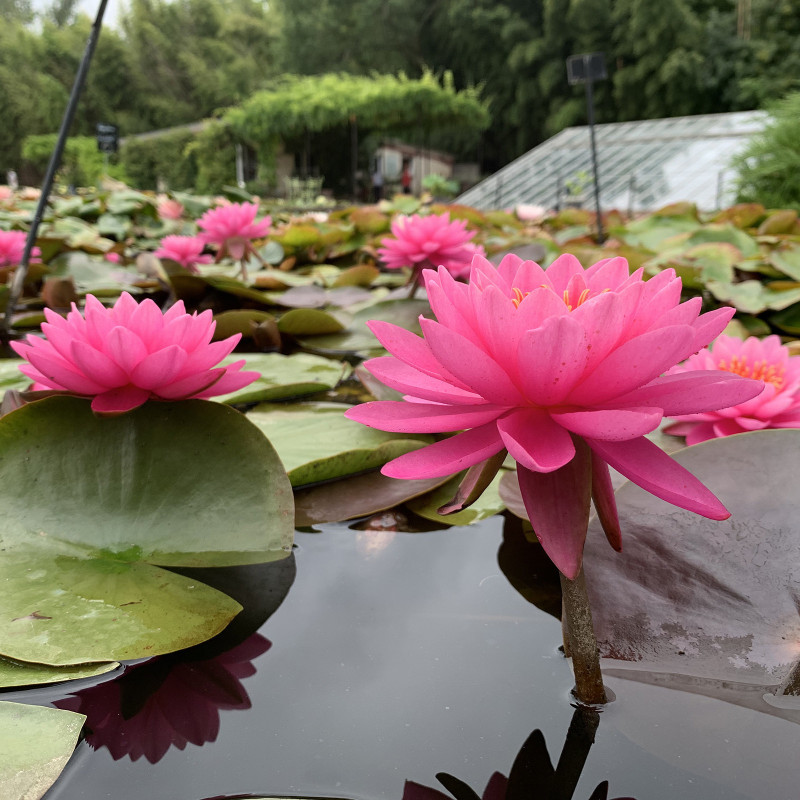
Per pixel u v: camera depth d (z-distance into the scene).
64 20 28.94
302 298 2.00
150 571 0.66
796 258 1.97
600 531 0.64
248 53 24.30
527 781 0.43
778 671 0.51
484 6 18.86
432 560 0.73
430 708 0.50
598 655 0.52
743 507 0.62
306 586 0.67
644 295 0.49
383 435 1.02
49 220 3.55
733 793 0.42
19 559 0.65
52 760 0.43
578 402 0.47
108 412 0.69
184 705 0.50
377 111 14.23
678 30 16.27
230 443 0.74
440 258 1.72
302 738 0.47
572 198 7.79
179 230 4.05
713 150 8.58
